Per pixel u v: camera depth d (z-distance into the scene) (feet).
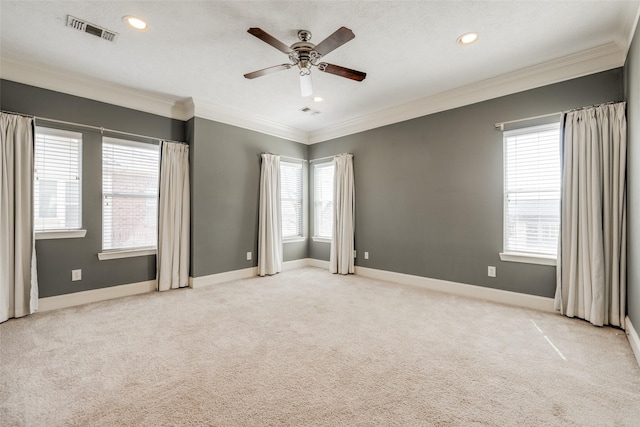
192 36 8.13
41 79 9.86
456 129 11.85
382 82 11.05
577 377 5.91
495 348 7.16
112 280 11.41
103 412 4.89
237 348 7.19
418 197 13.03
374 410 4.94
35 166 9.82
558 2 6.81
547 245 9.91
